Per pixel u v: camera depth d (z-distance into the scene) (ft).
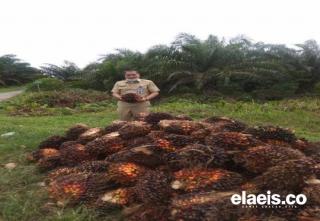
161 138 15.01
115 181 13.69
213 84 54.54
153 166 14.08
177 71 54.19
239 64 54.49
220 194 11.64
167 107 45.27
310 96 51.93
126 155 14.30
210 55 56.29
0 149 21.86
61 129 29.27
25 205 14.02
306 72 55.57
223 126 15.90
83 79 68.69
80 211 13.16
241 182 12.34
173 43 60.29
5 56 107.96
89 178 14.16
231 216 11.03
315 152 14.76
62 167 16.61
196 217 11.01
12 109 48.80
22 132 26.30
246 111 40.65
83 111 47.80
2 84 103.19
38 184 16.02
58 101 53.67
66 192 13.88
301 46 57.57
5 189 15.98
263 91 52.60
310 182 11.44
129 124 16.87
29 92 66.69
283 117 38.47
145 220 11.90
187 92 54.08
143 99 25.22
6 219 13.32
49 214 13.33
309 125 36.37
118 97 25.40
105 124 35.47
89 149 16.31
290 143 14.79
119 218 12.66
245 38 63.26
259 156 12.61
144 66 59.57
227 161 13.11
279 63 54.95
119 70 61.87
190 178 12.44
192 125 15.76
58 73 86.99
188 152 13.14
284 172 11.46
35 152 19.26
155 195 12.17
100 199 13.23
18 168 18.25
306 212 10.77
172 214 11.50
